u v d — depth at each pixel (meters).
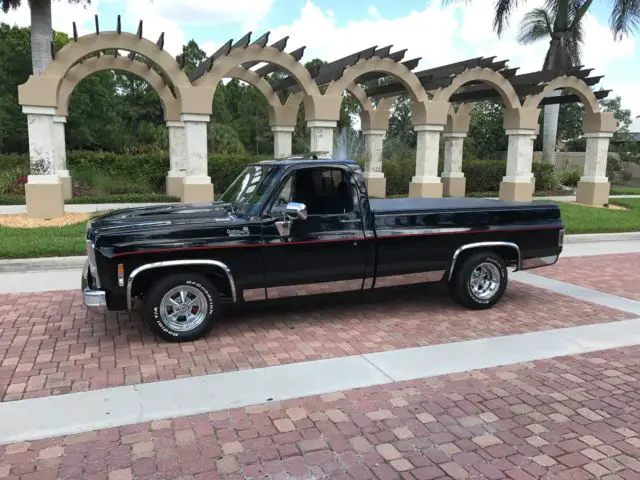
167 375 4.82
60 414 4.10
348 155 30.06
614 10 22.64
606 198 19.42
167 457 3.56
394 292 7.80
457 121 21.88
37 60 17.55
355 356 5.33
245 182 6.62
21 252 9.09
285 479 3.36
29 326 6.09
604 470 3.47
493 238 6.84
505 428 3.99
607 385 4.75
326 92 15.02
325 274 6.11
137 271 5.34
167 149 29.59
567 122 40.97
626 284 8.54
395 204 7.27
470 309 6.98
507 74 17.81
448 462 3.55
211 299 5.67
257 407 4.26
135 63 18.09
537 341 5.84
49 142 12.64
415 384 4.72
